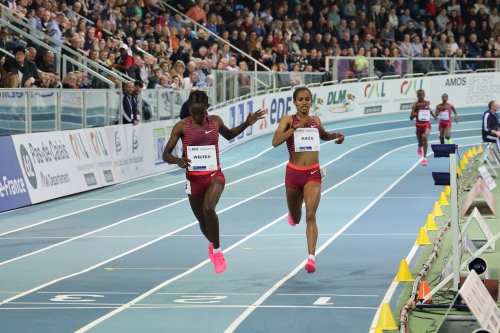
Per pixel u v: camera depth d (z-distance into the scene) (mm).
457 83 32344
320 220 12344
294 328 6316
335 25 29969
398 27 32062
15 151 13930
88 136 16250
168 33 23016
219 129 7848
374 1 32094
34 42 16781
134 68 19797
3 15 17156
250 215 13008
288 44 28062
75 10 20312
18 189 13945
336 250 9898
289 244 10359
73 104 15688
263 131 25672
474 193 10922
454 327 6047
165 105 19719
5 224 12414
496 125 20562
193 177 7691
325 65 28906
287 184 8273
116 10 21781
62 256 9859
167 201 14820
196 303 7250
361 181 17297
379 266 8859
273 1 28625
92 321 6648
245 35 26359
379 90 30688
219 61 24078
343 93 29250
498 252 9453
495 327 5574
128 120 17812
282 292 7637
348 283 7996
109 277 8539
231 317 6707
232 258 9500
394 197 14844
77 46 17906
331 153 22688
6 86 14672
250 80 24547
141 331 6324
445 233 10773
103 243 10742
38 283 8297
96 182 16312
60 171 15195
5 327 6480
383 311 6266
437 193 15203
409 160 21281
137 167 18172
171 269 8922
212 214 7578
